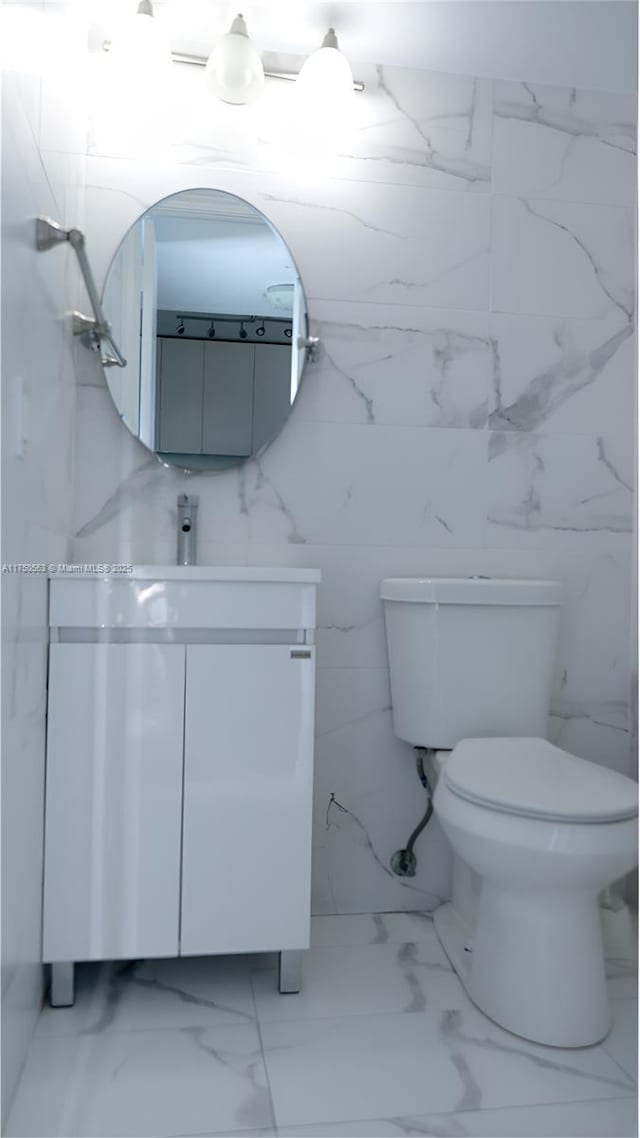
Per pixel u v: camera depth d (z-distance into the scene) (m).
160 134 1.83
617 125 2.03
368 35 1.82
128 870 1.37
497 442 1.96
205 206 1.85
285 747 1.42
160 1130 1.11
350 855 1.87
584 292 2.01
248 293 1.86
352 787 1.87
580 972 1.35
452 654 1.69
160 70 1.69
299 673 1.43
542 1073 1.25
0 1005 1.04
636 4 1.70
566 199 2.00
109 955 1.37
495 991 1.40
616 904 1.91
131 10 1.76
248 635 1.43
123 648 1.38
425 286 1.93
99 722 1.37
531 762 1.48
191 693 1.40
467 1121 1.14
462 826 1.31
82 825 1.37
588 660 2.00
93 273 1.81
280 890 1.42
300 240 1.88
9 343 1.05
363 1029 1.36
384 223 1.92
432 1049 1.31
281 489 1.87
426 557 1.92
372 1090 1.20
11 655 1.08
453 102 1.95
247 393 1.86
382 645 1.89
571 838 1.22
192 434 1.83
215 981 1.53
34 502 1.25
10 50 1.04
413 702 1.74
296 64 1.88
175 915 1.39
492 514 1.96
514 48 1.86
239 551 1.85
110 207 1.81
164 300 1.83
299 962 1.48
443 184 1.94
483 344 1.96
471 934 1.68
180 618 1.40
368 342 1.91
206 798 1.40
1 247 0.99
